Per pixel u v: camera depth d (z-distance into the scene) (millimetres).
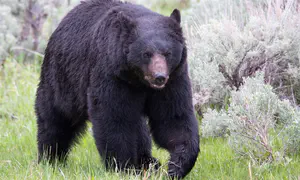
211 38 18219
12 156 15609
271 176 13141
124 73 12680
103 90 12891
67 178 12805
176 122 13133
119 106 12906
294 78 17625
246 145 14625
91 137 17625
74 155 16219
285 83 18078
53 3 26156
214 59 18031
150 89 13039
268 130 15453
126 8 13578
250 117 14430
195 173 13930
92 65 13305
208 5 21812
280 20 18250
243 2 20859
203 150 15703
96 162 14906
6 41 24094
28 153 16234
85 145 16984
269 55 17547
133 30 12602
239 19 19875
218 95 17719
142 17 13156
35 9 25469
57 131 15547
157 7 30703
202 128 16312
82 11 14734
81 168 13789
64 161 15617
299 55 17344
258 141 14445
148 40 12422
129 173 13055
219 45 18125
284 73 17875
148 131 15156
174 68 12656
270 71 17875
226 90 17703
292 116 14805
